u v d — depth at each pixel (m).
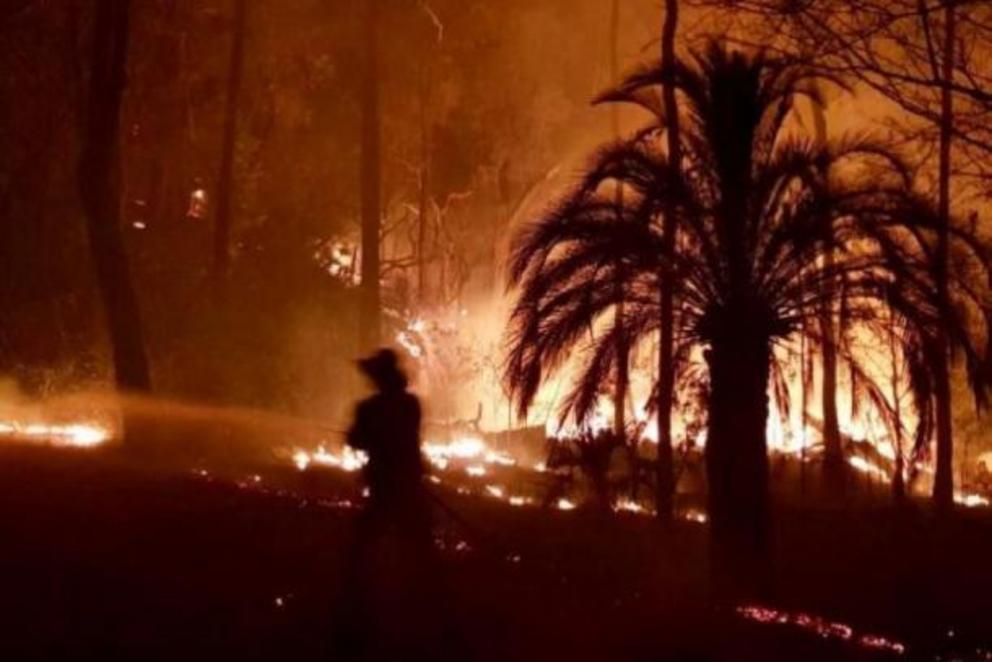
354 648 9.87
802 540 21.31
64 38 32.06
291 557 13.48
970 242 16.77
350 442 10.27
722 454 17.36
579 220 17.05
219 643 9.92
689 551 20.12
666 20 21.61
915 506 23.61
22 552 12.21
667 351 17.86
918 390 17.06
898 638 16.02
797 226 16.70
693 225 17.11
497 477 26.44
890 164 16.88
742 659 11.89
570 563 16.52
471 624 11.12
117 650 9.47
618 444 22.17
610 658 10.93
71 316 30.42
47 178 31.70
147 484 17.50
